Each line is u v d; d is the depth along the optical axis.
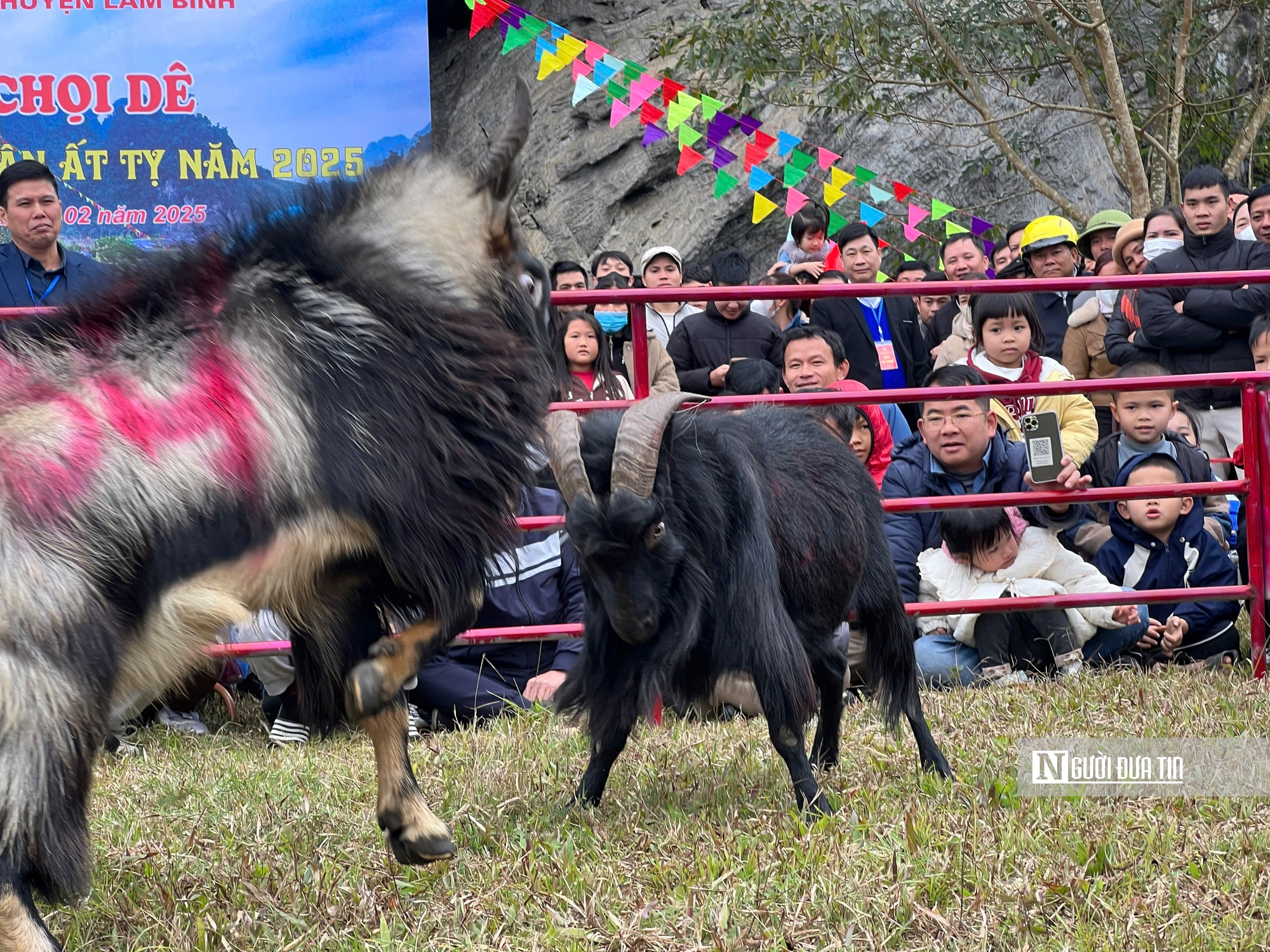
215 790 4.82
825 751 4.82
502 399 3.59
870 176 8.13
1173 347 7.66
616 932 3.16
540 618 6.38
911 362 8.81
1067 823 3.85
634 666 4.18
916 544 6.82
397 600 3.62
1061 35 13.65
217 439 3.12
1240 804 4.02
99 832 4.33
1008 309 7.39
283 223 3.46
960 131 15.12
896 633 4.80
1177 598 6.33
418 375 3.44
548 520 5.94
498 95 16.19
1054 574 6.64
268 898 3.52
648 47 15.60
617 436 3.91
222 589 3.14
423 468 3.40
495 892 3.51
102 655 2.93
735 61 12.75
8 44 12.45
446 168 3.76
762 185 8.09
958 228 8.26
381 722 3.61
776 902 3.32
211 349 3.24
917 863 3.47
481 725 6.11
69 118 12.55
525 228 15.47
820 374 6.81
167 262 3.41
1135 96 15.20
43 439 2.98
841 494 4.59
